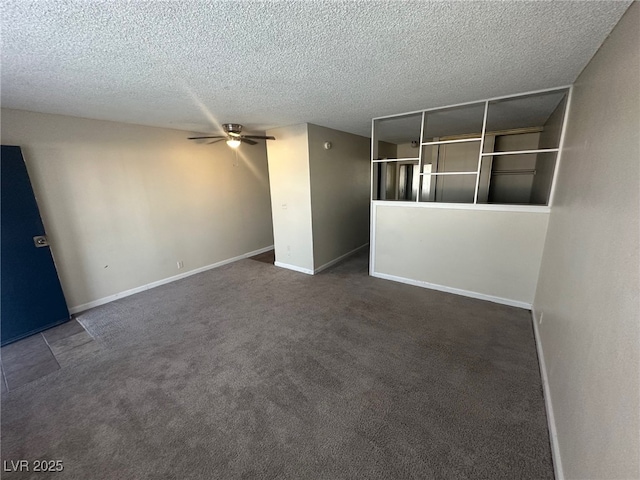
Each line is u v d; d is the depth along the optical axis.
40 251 2.84
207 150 4.43
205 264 4.60
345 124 3.90
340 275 4.21
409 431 1.60
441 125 4.07
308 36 1.44
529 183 4.65
